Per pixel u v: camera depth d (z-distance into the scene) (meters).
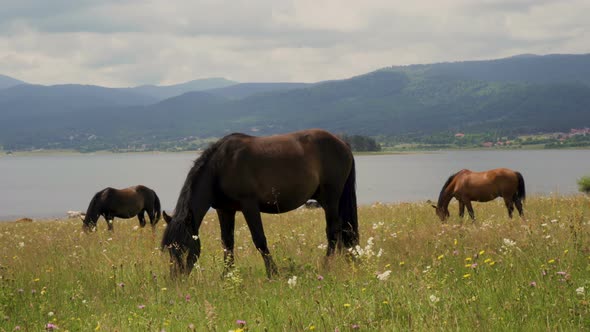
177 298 7.30
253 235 8.95
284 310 6.09
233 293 7.02
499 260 7.37
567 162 185.12
